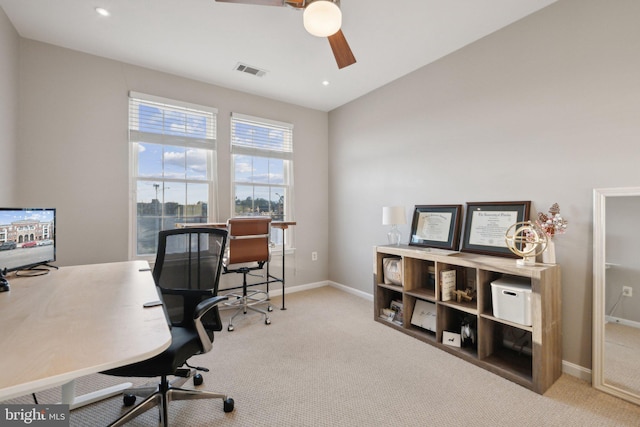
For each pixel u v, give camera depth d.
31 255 1.80
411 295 2.67
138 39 2.53
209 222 3.42
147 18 2.24
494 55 2.44
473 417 1.61
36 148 2.52
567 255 2.04
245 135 3.70
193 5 2.10
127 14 2.19
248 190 3.75
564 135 2.05
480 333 2.14
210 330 1.69
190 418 1.59
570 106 2.02
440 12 2.18
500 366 2.05
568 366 2.02
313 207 4.30
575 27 1.99
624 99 1.80
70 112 2.66
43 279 1.66
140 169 3.05
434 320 2.59
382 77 3.29
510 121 2.34
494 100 2.45
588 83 1.94
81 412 1.64
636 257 1.75
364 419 1.59
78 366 0.73
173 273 1.81
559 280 2.00
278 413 1.64
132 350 0.82
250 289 3.72
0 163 2.13
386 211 2.95
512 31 2.32
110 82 2.85
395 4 2.08
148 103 3.05
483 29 2.40
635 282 1.75
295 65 3.00
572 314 2.00
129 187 2.94
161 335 0.93
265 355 2.30
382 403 1.73
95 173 2.78
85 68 2.73
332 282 4.37
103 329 0.97
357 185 3.92
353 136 3.97
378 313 3.02
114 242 2.87
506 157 2.37
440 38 2.53
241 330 2.77
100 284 1.56
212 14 2.19
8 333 0.92
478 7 2.13
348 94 3.78
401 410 1.67
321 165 4.38
